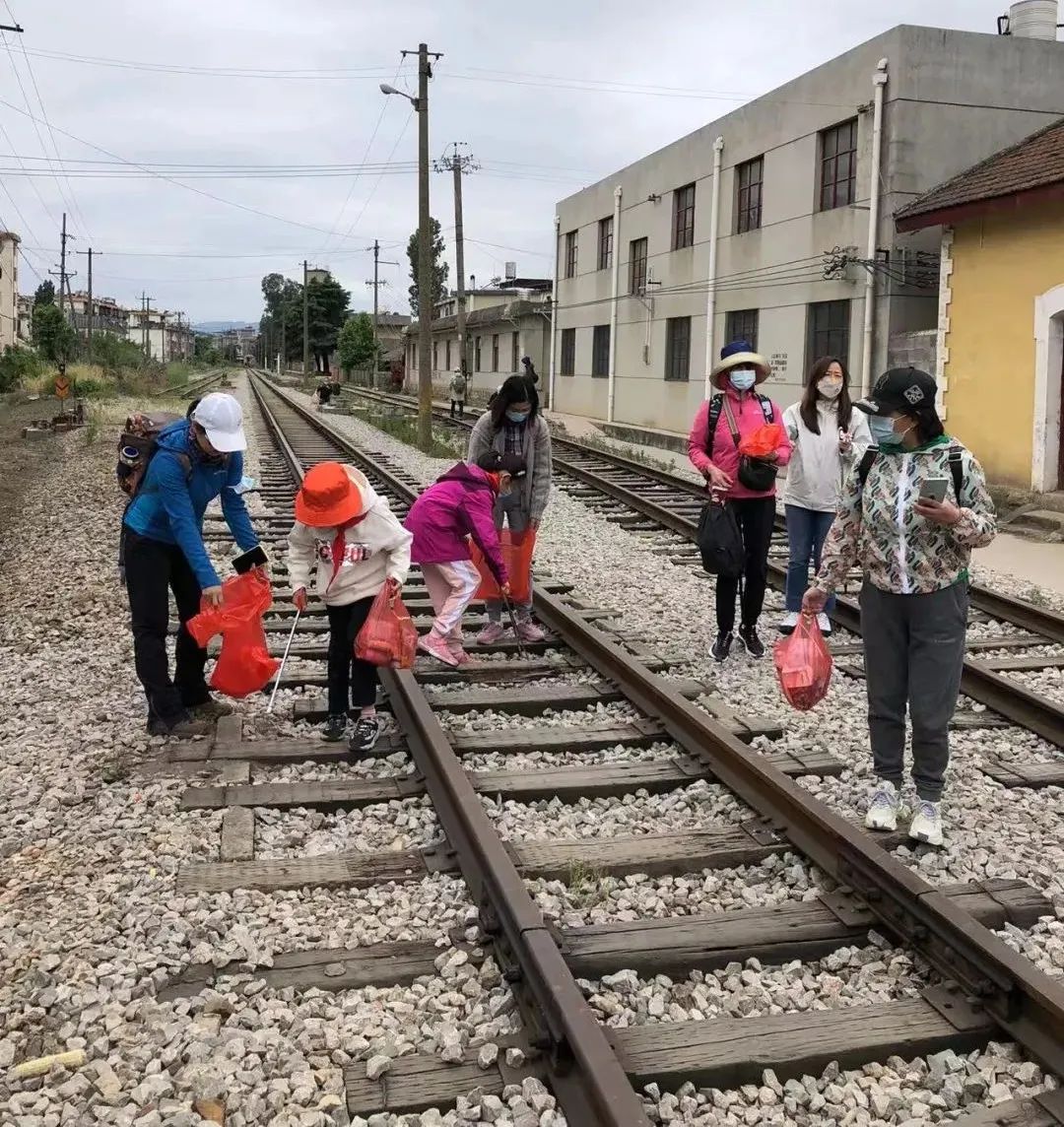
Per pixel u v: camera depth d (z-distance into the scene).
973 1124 2.78
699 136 26.56
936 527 4.28
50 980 3.35
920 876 4.15
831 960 3.56
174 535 5.29
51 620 8.07
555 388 38.84
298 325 121.62
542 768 5.14
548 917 3.76
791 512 7.36
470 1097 2.86
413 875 4.10
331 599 5.27
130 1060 3.00
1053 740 5.70
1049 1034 3.04
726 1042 3.06
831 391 7.14
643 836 4.41
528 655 7.05
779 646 4.86
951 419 17.22
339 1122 2.78
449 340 56.22
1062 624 7.94
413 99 24.45
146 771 5.02
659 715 5.72
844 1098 2.91
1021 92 19.80
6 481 17.56
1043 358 15.28
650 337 30.08
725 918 3.75
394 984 3.42
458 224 36.41
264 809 4.67
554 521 12.74
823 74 21.23
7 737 5.59
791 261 22.67
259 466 18.47
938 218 16.62
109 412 33.44
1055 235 14.98
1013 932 3.71
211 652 6.88
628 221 31.42
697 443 6.90
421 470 18.48
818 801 4.32
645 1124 2.53
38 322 59.59
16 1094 2.83
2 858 4.23
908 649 4.47
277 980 3.40
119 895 3.90
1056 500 14.33
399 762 5.23
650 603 8.68
